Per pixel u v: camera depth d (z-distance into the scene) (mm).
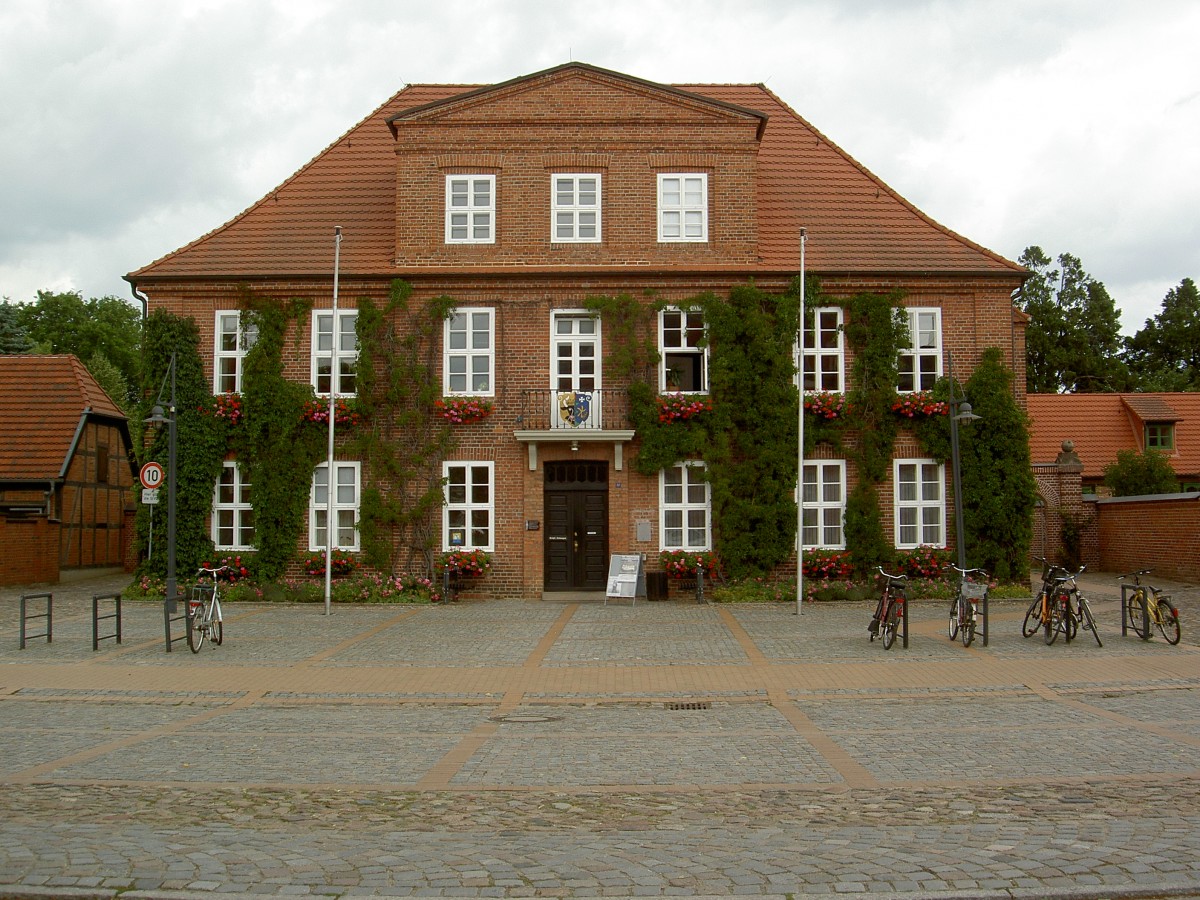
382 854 6391
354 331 24250
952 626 17219
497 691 13398
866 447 23656
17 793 8219
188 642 16344
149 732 11008
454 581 23453
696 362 24484
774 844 6566
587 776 8781
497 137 24719
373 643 17219
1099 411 43000
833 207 26375
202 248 25141
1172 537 28281
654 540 23719
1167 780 8352
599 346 24141
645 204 24641
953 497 23906
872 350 23906
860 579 23453
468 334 24312
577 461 24094
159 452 23984
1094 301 72812
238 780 8719
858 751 9680
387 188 26766
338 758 9609
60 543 31406
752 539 23453
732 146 24719
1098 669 14508
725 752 9719
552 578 24078
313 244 25266
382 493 23812
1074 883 5684
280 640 17594
